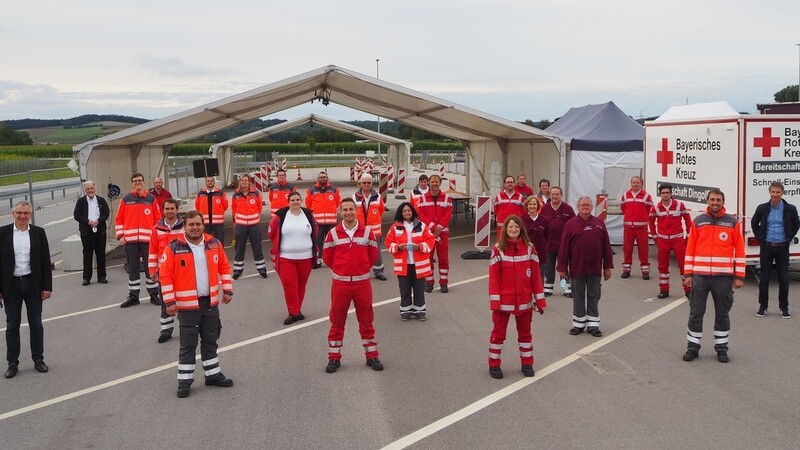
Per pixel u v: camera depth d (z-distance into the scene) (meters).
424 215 12.20
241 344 9.19
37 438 6.14
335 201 15.45
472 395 7.05
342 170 63.41
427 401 6.89
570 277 9.41
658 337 9.23
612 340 9.10
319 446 5.84
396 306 11.35
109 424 6.43
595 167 17.73
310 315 10.78
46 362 8.51
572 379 7.52
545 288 12.11
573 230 9.28
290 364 8.24
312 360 8.39
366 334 7.97
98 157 16.98
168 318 9.36
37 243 8.09
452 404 6.80
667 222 11.52
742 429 6.06
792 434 5.94
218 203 14.62
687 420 6.29
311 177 52.19
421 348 8.83
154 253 9.59
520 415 6.47
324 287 13.07
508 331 9.64
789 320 10.09
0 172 40.12
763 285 10.33
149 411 6.75
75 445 5.96
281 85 16.00
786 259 10.16
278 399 7.02
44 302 12.10
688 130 13.87
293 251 10.17
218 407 6.83
